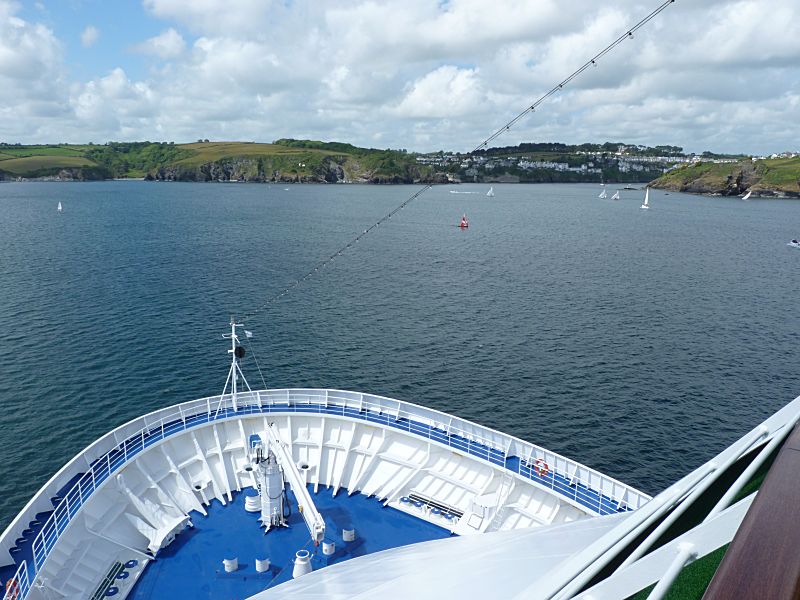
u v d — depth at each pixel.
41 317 81.00
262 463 28.22
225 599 24.33
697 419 55.31
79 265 118.00
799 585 3.74
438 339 76.69
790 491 4.80
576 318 87.62
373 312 89.06
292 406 36.00
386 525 29.17
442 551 15.42
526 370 66.50
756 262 138.12
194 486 30.73
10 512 39.88
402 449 32.97
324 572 17.25
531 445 30.22
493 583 10.08
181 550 26.97
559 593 6.96
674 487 8.84
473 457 30.42
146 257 129.75
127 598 24.16
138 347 70.31
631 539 7.61
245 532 28.31
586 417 55.44
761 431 9.00
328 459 33.16
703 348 74.56
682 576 5.60
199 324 80.12
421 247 155.50
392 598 11.42
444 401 58.34
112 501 27.67
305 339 75.38
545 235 183.88
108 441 30.17
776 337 79.31
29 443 48.34
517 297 100.38
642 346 75.12
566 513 27.20
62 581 23.19
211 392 58.78
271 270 118.81
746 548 4.22
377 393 59.69
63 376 61.31
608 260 138.75
